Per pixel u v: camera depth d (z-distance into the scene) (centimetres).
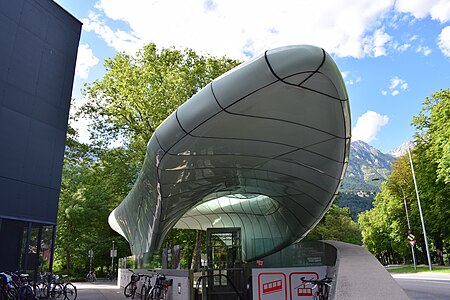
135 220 2070
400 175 4547
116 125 2747
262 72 677
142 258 2005
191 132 843
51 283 1392
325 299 795
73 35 1872
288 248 1032
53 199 1666
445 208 3316
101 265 5009
